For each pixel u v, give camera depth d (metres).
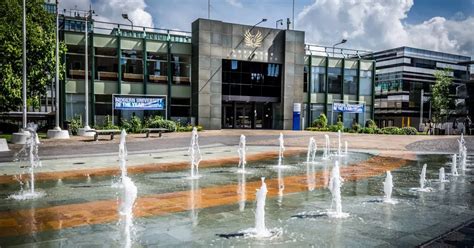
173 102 34.34
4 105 23.86
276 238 5.24
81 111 31.12
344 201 7.75
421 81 67.75
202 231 5.55
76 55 30.83
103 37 31.39
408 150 20.66
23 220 6.11
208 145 20.83
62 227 5.71
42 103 46.19
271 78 37.59
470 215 6.65
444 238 5.24
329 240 5.17
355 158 16.28
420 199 8.05
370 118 42.88
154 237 5.25
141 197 7.94
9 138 23.59
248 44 35.78
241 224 5.94
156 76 33.62
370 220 6.24
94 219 6.18
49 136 23.28
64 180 9.88
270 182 9.94
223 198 7.90
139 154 16.52
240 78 36.16
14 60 22.19
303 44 38.06
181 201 7.58
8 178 10.16
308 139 25.36
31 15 24.53
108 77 31.94
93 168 12.11
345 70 41.41
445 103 53.12
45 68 24.73
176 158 15.13
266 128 39.25
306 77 39.53
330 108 40.78
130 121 30.81
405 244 5.01
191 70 34.78
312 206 7.24
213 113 34.25
